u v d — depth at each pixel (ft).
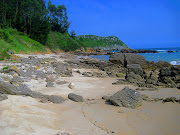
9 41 108.88
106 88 33.58
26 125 14.21
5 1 163.12
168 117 18.98
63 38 237.66
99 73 52.80
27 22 179.52
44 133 13.24
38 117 16.35
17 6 169.58
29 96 23.04
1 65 54.65
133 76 41.98
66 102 22.98
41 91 27.86
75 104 22.54
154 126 16.70
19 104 19.36
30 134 12.75
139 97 22.84
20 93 22.80
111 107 21.70
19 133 12.74
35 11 186.39
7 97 20.66
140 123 17.31
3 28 134.72
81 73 53.31
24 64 60.49
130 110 20.85
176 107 22.39
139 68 45.16
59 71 50.37
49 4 270.26
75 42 245.45
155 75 47.57
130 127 16.34
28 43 140.87
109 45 448.24
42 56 119.55
